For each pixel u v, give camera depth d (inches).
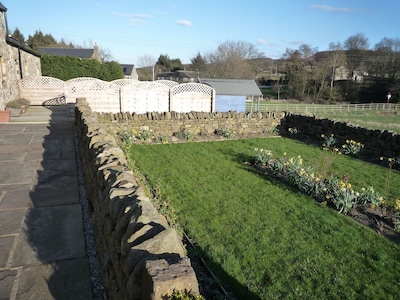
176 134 399.9
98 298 103.8
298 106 1298.0
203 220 177.6
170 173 258.5
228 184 236.2
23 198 178.7
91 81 495.5
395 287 127.5
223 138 411.5
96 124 216.2
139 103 527.5
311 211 194.1
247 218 181.8
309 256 146.5
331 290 124.3
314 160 319.0
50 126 381.4
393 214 193.0
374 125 856.3
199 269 133.0
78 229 147.2
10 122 393.4
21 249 128.5
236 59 1733.5
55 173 223.0
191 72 2233.0
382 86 1574.8
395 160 303.0
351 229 173.3
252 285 125.1
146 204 87.1
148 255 64.3
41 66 909.2
